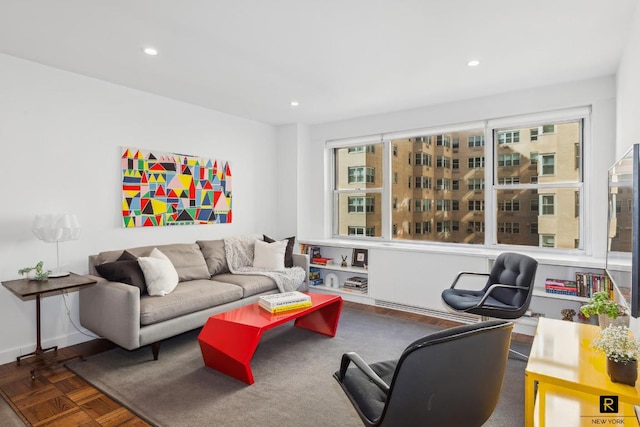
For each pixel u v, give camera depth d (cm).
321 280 495
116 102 342
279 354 291
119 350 299
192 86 348
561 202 351
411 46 260
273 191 514
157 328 277
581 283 309
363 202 486
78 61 287
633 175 167
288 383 244
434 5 206
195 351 297
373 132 460
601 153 316
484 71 308
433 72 310
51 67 298
